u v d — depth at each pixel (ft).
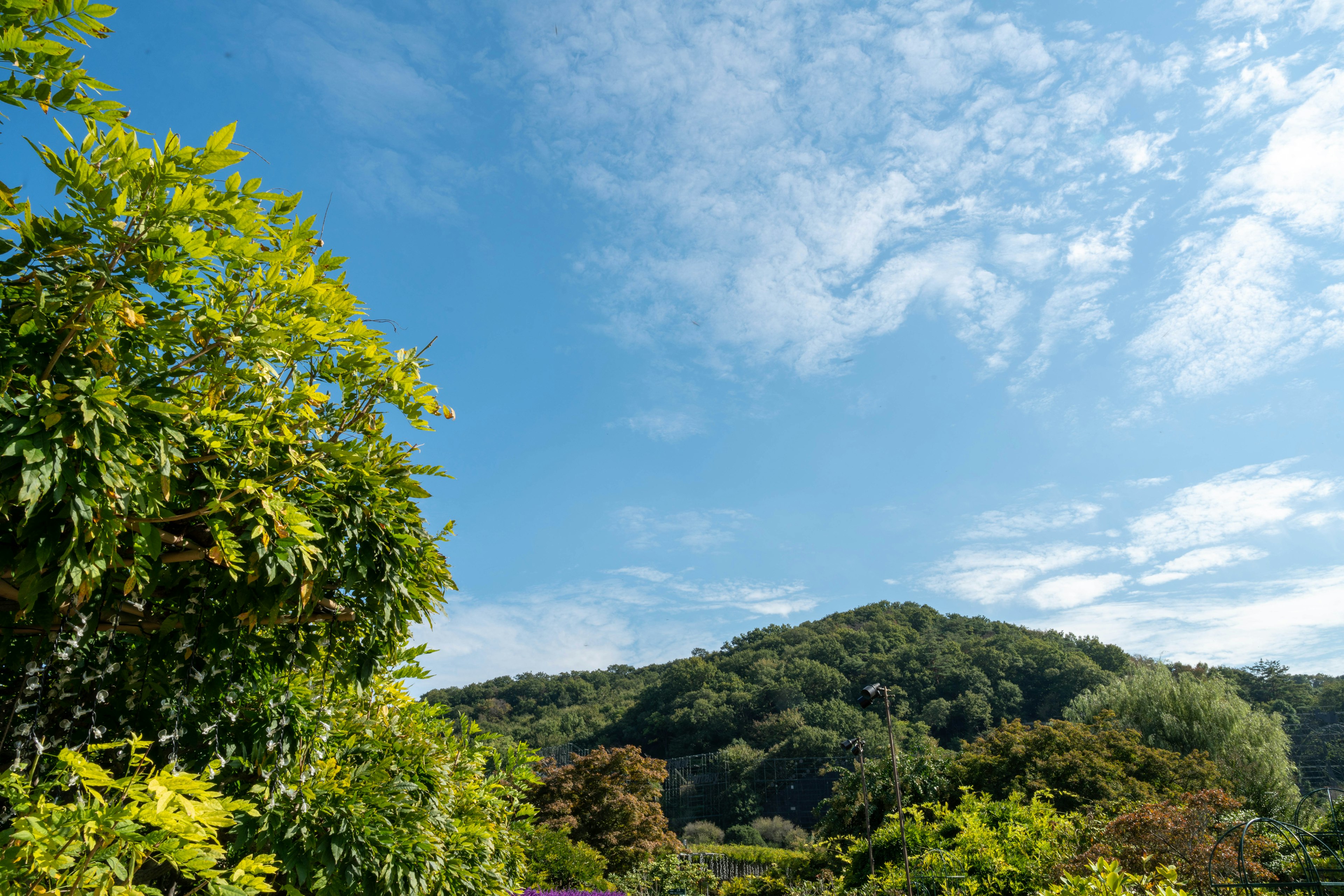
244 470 10.53
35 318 7.77
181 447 9.77
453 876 14.51
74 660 10.05
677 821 153.17
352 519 11.78
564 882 52.54
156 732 11.20
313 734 13.19
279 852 11.16
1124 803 43.16
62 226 8.34
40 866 6.32
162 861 7.62
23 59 7.64
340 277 12.25
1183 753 70.44
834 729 179.42
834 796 79.77
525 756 22.71
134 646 11.48
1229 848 25.41
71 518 7.90
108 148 8.68
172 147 9.11
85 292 8.16
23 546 8.18
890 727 29.84
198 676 11.58
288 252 10.93
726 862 91.40
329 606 12.66
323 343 11.91
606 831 72.38
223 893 7.66
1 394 7.33
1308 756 112.06
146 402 8.43
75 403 7.74
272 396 11.05
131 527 9.06
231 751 11.84
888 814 51.44
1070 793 56.39
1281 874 27.73
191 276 9.77
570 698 247.91
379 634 12.73
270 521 10.23
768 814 152.15
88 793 9.42
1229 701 74.59
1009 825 36.96
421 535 13.60
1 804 8.27
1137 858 26.08
